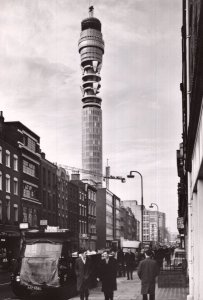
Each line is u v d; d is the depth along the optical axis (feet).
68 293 70.33
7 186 174.09
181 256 121.90
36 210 204.95
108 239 377.30
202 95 36.06
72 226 269.23
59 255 68.33
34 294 66.13
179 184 146.72
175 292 72.13
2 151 169.37
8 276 121.80
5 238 165.37
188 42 63.72
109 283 51.85
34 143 212.64
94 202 334.65
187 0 67.21
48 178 227.20
